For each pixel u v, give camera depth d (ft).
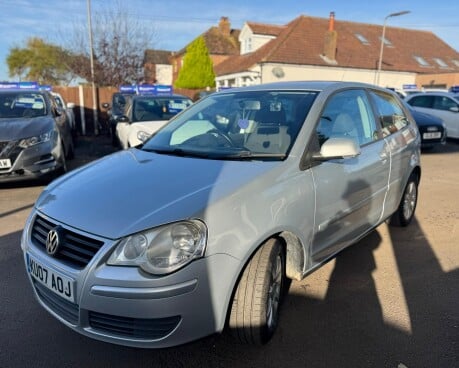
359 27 102.53
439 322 9.64
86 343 8.91
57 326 9.51
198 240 7.01
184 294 6.93
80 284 7.13
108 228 7.17
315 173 9.33
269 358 8.39
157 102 29.53
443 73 91.09
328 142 9.30
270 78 81.71
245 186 7.90
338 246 10.71
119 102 41.50
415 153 15.29
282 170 8.70
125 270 6.89
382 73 90.07
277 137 9.67
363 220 11.78
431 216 17.38
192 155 9.95
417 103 42.98
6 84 48.65
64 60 76.79
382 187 12.59
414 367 8.14
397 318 9.81
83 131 52.85
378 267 12.48
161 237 6.93
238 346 8.76
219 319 7.39
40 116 23.66
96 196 8.10
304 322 9.59
